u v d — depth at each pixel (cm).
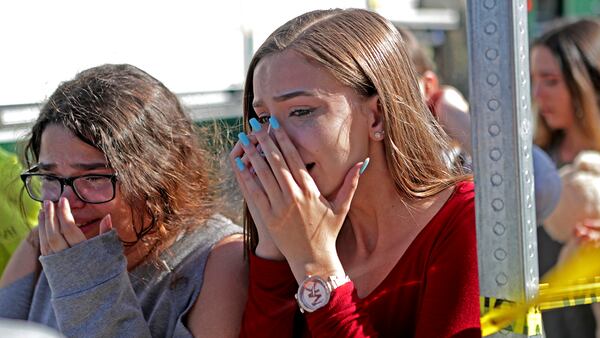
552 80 378
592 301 161
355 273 182
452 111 390
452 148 190
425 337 167
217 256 207
